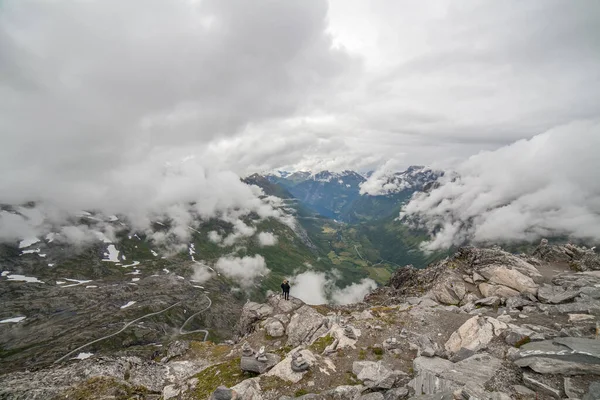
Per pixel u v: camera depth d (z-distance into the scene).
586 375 20.61
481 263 66.94
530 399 19.69
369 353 33.50
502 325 32.59
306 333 50.03
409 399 22.03
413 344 34.09
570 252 64.75
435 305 52.66
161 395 33.38
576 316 33.66
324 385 28.28
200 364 52.31
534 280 53.19
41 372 43.34
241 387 28.12
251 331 61.50
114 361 48.00
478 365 24.83
